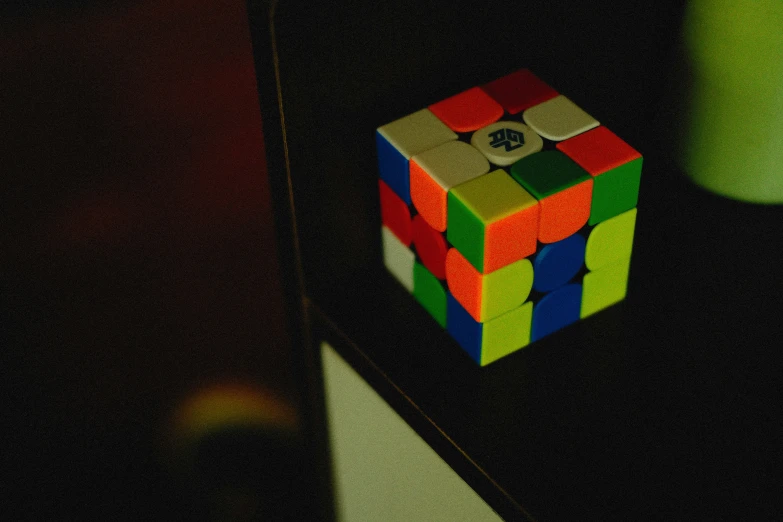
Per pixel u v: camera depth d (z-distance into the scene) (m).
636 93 0.55
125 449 0.83
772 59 0.49
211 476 0.80
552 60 0.53
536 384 0.50
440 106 0.52
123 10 1.15
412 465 0.52
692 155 0.52
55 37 1.09
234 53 1.11
